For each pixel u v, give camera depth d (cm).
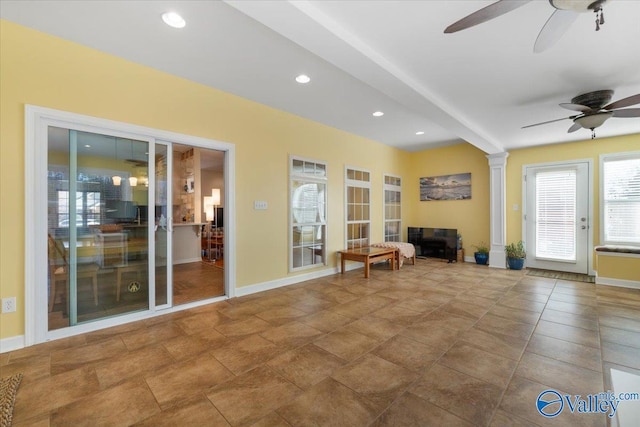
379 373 204
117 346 246
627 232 482
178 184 725
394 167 687
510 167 599
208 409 168
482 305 350
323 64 297
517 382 193
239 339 259
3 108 233
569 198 534
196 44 262
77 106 265
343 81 337
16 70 238
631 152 478
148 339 259
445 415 162
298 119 463
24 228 242
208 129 353
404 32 224
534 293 400
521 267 561
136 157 307
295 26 201
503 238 578
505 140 531
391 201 684
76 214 275
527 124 439
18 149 240
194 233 663
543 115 404
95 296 286
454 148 673
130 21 230
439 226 698
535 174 571
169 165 335
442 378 198
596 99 325
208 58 287
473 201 645
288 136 448
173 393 183
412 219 744
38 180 248
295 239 468
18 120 239
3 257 235
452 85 316
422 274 522
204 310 334
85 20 229
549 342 251
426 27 219
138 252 310
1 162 233
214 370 209
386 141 629
